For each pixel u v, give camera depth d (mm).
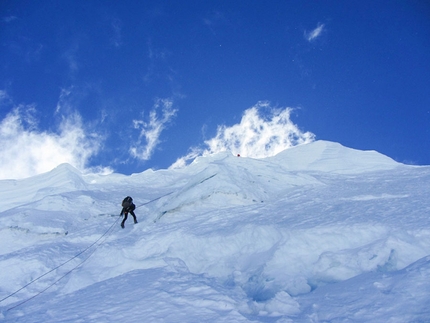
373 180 20203
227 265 11984
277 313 8477
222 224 14500
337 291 8734
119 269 12836
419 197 14641
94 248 15383
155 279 11086
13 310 10914
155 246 13906
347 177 22141
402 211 12758
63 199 20438
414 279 7883
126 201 17969
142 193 23938
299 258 11109
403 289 7719
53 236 17328
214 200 17188
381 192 16391
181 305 9109
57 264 14172
